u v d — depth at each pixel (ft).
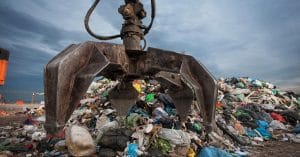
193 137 23.15
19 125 35.53
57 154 19.85
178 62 7.31
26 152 21.29
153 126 22.67
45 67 5.10
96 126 26.55
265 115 38.83
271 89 56.39
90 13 8.93
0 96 74.18
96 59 5.68
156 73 8.05
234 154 21.18
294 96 58.08
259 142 29.14
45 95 5.02
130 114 25.80
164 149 20.29
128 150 19.57
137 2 8.39
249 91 50.16
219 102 40.24
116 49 6.97
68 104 5.12
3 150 21.18
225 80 58.13
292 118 40.16
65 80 5.02
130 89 10.68
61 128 4.90
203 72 7.04
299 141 29.58
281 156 21.65
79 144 19.06
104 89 44.68
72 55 5.24
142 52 7.82
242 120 35.35
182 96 8.71
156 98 33.94
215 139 24.27
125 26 8.25
